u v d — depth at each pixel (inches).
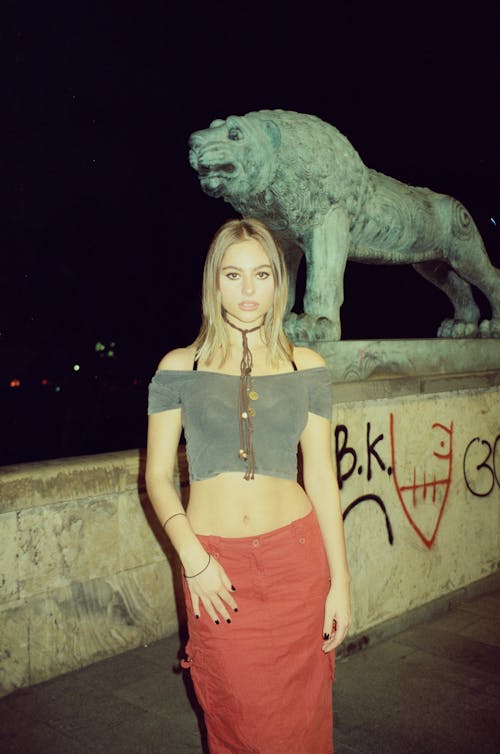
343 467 134.5
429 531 154.6
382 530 143.2
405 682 125.0
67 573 125.2
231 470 70.9
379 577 142.7
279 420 72.1
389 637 143.6
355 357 143.6
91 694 119.0
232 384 72.4
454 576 161.5
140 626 135.7
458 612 157.4
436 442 155.9
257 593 68.9
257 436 71.4
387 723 111.3
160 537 138.4
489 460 171.0
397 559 146.7
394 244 165.6
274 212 142.0
